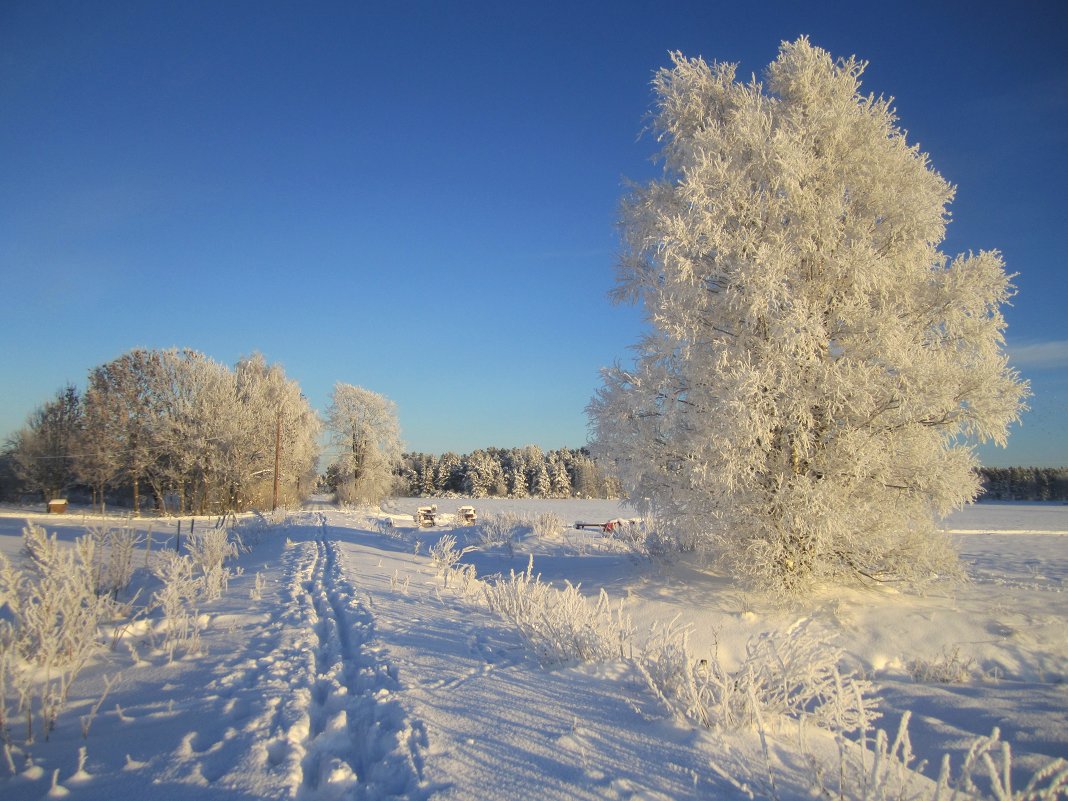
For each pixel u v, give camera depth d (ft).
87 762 11.76
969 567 49.16
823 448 33.55
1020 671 25.63
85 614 18.29
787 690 14.49
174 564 25.36
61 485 139.54
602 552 58.75
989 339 33.73
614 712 14.79
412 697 15.85
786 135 33.73
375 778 11.25
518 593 26.89
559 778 10.98
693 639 29.81
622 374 37.58
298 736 13.05
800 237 34.17
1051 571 46.70
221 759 11.73
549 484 319.06
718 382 32.32
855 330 33.53
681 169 35.83
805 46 36.40
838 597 33.83
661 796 10.28
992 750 16.65
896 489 34.37
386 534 86.07
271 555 55.36
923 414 32.27
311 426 172.24
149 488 150.51
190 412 131.44
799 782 10.97
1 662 12.64
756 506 32.91
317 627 25.08
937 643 28.07
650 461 35.83
